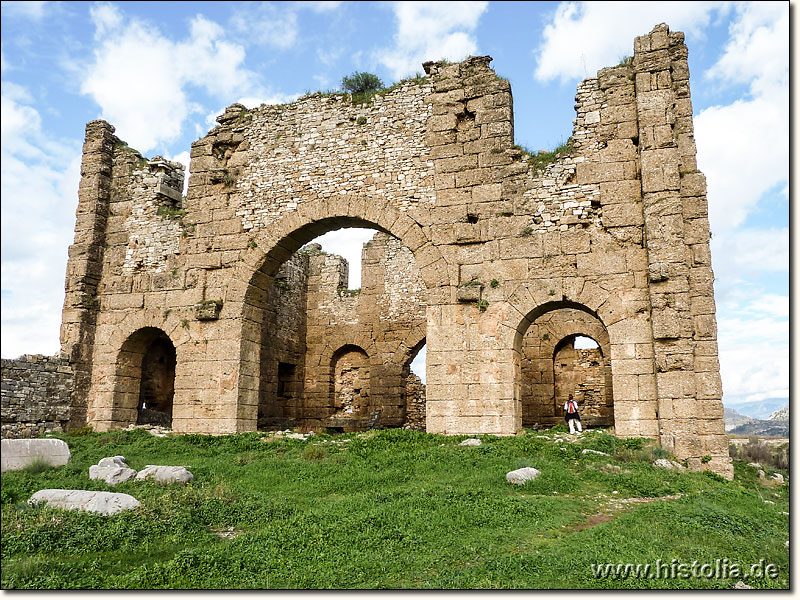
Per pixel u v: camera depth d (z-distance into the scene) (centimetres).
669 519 1097
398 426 2994
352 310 3219
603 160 1931
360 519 1084
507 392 1892
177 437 2078
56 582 845
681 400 1691
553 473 1402
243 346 2203
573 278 1888
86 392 2383
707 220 1791
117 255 2494
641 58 1931
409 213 2094
